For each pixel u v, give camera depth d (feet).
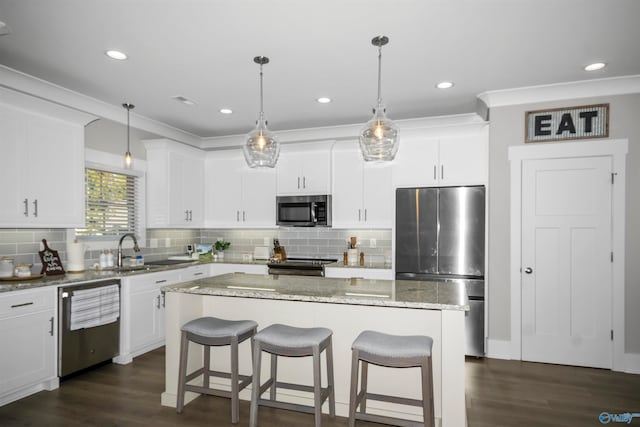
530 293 12.37
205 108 13.76
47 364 9.93
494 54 9.53
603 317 11.64
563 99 11.95
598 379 10.80
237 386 8.30
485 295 12.76
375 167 15.42
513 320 12.48
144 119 15.01
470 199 13.03
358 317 8.71
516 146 12.46
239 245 18.67
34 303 9.67
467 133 13.60
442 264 13.28
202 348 9.95
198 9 7.50
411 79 11.12
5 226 10.01
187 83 11.34
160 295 13.53
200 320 8.87
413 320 8.36
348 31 8.38
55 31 8.31
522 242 12.48
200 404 9.26
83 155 12.17
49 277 10.98
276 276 11.18
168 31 8.34
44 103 10.71
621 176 11.48
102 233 13.87
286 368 9.25
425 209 13.56
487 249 12.85
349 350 8.75
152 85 11.51
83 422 8.41
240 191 17.38
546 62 10.02
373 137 8.50
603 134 11.63
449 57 9.69
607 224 11.63
